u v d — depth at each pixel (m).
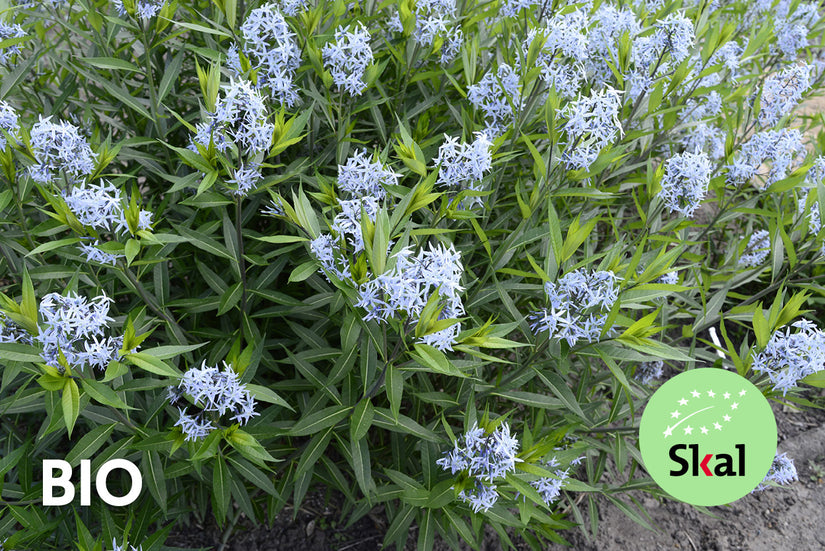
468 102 0.70
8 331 0.46
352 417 0.51
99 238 0.49
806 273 0.81
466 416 0.52
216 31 0.58
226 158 0.49
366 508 0.63
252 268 0.67
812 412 0.92
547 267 0.52
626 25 0.67
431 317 0.43
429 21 0.63
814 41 1.04
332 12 0.63
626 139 0.66
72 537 0.55
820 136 0.77
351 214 0.46
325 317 0.64
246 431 0.52
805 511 0.80
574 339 0.49
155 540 0.53
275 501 0.65
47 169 0.49
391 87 0.71
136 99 0.65
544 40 0.58
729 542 0.77
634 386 0.72
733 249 0.85
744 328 0.97
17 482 0.60
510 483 0.48
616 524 0.78
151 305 0.55
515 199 0.75
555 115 0.56
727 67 0.74
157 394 0.60
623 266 0.50
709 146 0.85
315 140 0.65
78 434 0.66
